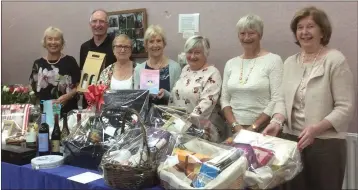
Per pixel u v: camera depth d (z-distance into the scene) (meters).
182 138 1.81
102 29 3.20
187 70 2.56
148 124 2.03
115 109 2.04
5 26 4.38
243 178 1.51
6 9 4.33
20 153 1.99
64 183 1.76
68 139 1.98
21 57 4.33
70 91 3.08
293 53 2.62
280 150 1.71
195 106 2.42
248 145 1.71
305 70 2.01
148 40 2.69
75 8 3.73
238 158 1.55
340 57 1.90
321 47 2.03
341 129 1.90
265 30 2.71
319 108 1.91
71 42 3.82
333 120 1.85
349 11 2.39
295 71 2.05
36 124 2.37
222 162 1.51
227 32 2.88
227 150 1.65
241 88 2.27
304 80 1.99
